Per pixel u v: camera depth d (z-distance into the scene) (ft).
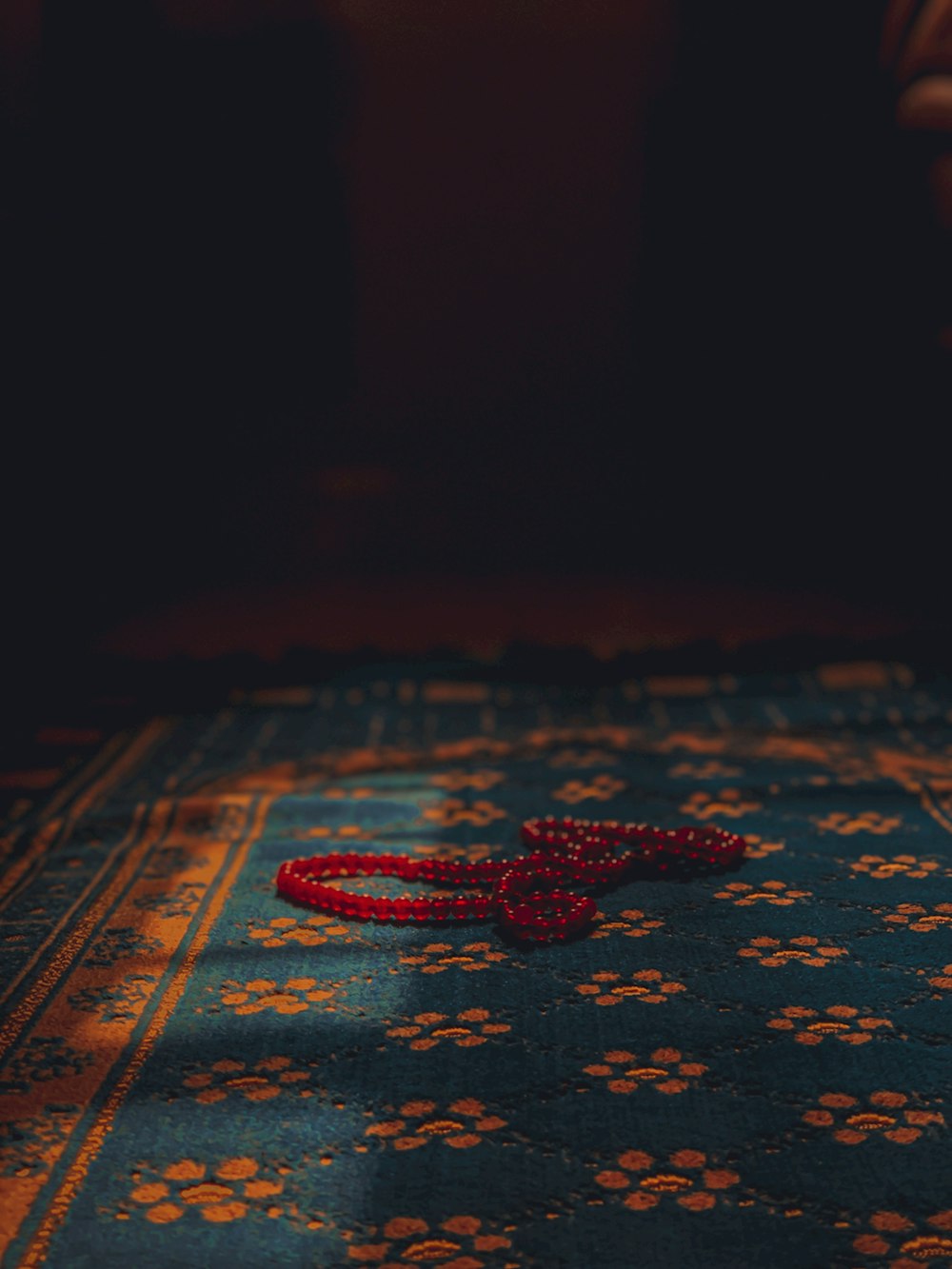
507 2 17.93
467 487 17.40
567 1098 4.24
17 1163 3.94
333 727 8.92
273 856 6.43
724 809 6.99
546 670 10.24
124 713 9.45
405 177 18.47
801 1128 4.06
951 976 5.03
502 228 18.61
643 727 8.71
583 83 18.11
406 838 6.64
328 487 17.44
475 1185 3.82
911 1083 4.29
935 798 7.08
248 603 12.80
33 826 6.93
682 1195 3.76
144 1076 4.42
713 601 12.62
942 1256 3.50
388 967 5.19
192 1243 3.60
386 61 18.07
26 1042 4.65
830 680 9.82
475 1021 4.74
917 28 11.93
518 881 5.83
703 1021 4.72
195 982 5.09
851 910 5.65
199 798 7.32
